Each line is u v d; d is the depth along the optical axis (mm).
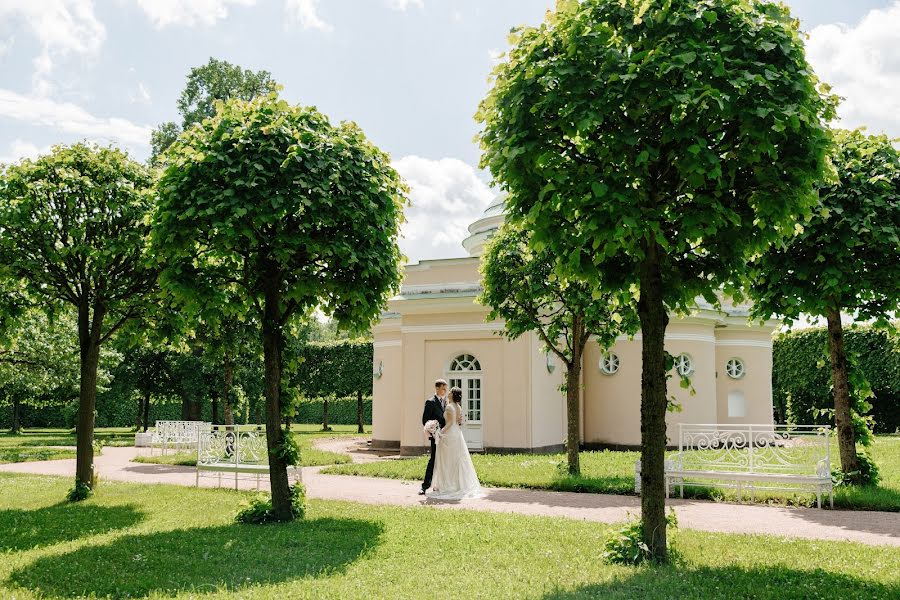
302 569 6035
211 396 29719
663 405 6188
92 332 10852
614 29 5699
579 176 5586
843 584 5375
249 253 8469
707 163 5234
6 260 9711
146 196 9945
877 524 8281
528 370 17672
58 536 7793
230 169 7246
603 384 19969
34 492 11773
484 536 7332
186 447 20703
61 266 10125
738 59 5305
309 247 7516
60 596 5355
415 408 18516
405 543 7070
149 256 8922
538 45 5809
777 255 9734
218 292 8102
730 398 21547
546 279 12273
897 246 9148
